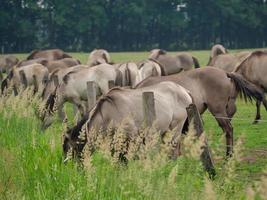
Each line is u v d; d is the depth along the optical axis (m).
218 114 35.06
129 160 22.20
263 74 48.88
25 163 25.45
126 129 26.88
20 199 21.30
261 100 35.62
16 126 34.38
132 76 52.03
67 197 21.06
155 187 19.95
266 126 45.75
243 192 21.94
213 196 17.11
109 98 27.33
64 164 24.53
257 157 33.69
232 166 20.05
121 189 20.33
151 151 22.91
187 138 21.64
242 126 46.12
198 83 34.88
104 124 26.97
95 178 21.48
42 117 36.88
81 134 23.92
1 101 37.62
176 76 35.16
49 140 29.67
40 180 23.47
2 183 22.33
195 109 27.06
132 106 27.58
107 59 74.56
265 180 16.72
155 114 27.53
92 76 48.56
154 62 59.00
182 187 20.23
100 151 23.52
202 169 24.41
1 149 27.06
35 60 70.88
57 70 54.12
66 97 48.38
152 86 29.75
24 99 37.72
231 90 35.34
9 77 62.03
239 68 50.34
